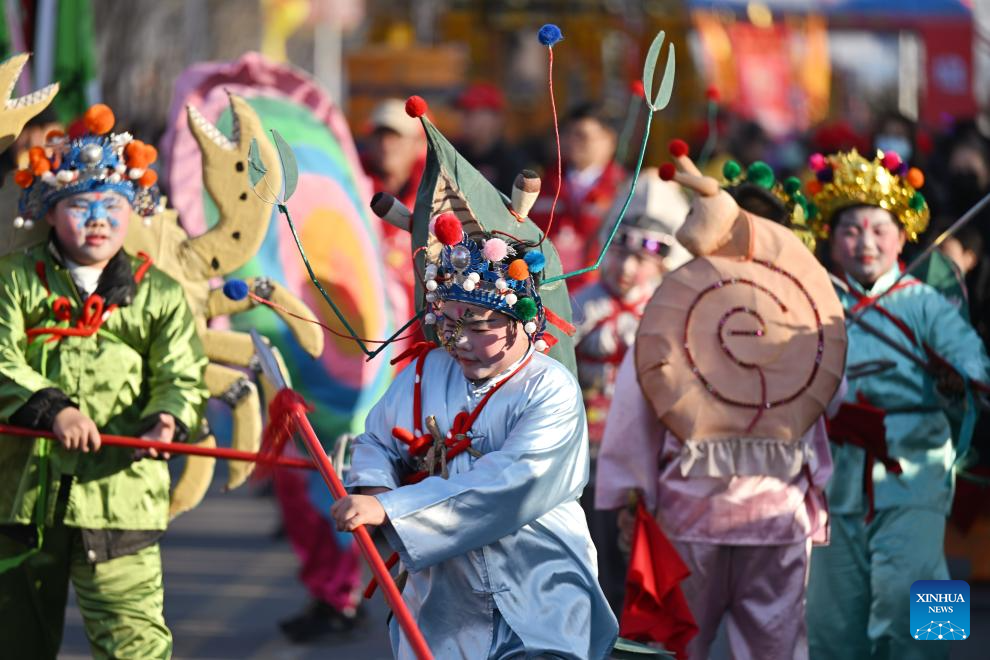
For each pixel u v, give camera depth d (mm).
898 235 16984
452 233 11500
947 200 25734
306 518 20156
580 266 24141
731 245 15180
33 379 13922
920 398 16750
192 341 14812
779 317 15000
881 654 16672
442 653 11812
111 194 14320
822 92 57406
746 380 14969
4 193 14836
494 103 32562
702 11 56219
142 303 14625
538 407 11695
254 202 16047
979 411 17031
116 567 14398
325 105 19969
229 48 87750
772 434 14961
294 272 19297
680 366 15016
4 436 14195
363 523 11133
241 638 20469
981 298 20312
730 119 42094
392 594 11062
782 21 57406
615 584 19297
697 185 14977
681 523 15117
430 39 61844
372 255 20438
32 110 14898
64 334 14336
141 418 14453
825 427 15492
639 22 49750
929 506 16625
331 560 20328
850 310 16875
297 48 101188
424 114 12312
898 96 58188
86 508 14258
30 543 14195
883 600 16469
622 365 15523
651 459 15273
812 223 17234
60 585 14742
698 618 15234
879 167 16781
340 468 13672
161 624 14570
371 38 59156
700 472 14992
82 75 22047
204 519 28953
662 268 19516
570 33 50375
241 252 16094
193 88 18578
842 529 16516
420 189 12547
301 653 19688
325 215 19734
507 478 11383
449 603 11844
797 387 14977
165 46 72625
